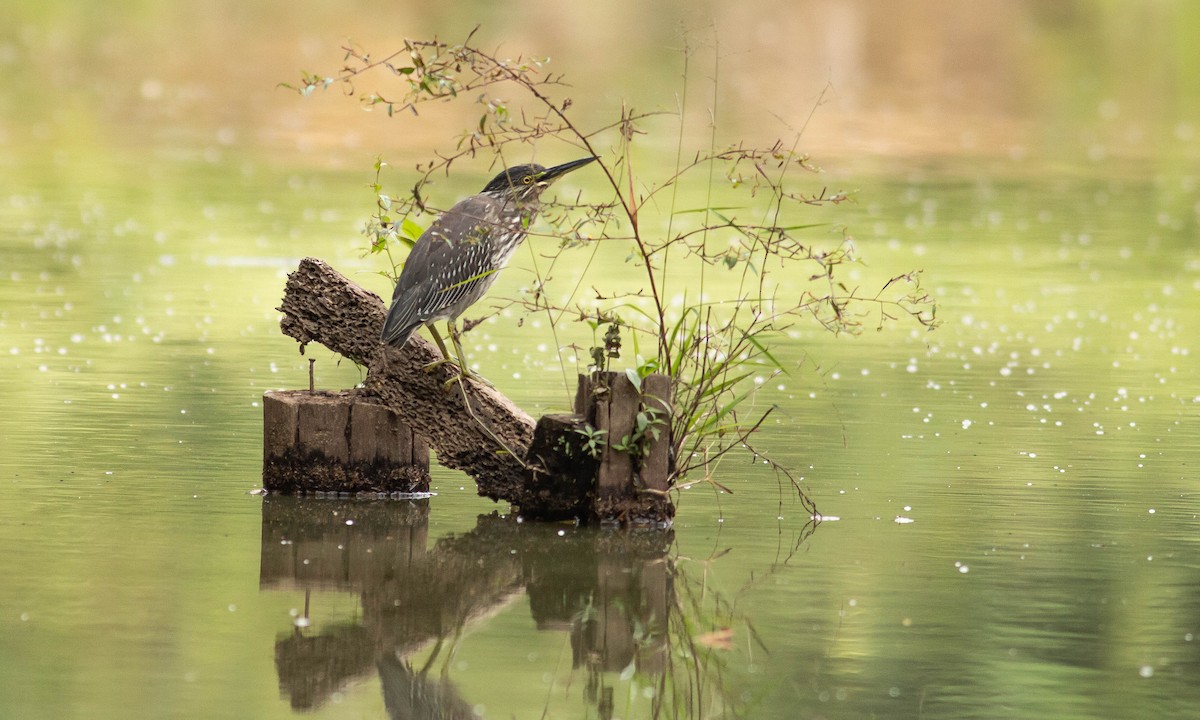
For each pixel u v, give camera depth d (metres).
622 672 8.12
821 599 9.20
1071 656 8.31
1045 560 9.98
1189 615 8.92
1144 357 17.55
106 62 46.00
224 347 16.75
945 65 49.97
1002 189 31.36
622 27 53.44
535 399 14.29
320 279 11.35
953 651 8.36
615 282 21.47
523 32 51.62
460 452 11.13
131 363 15.77
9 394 14.23
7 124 36.09
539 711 7.59
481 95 10.76
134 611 8.69
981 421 14.18
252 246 23.41
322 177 30.56
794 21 56.31
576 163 11.53
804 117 39.81
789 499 11.52
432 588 9.31
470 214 11.14
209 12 54.81
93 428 13.09
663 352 13.51
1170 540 10.44
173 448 12.52
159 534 10.20
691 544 10.31
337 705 7.56
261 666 8.00
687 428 11.13
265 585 9.24
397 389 11.28
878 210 28.62
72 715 7.29
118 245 23.23
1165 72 49.88
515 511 11.05
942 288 21.89
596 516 10.73
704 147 34.50
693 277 22.09
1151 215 28.77
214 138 35.53
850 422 14.06
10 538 9.98
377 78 44.38
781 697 7.80
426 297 10.86
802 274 22.73
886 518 10.99
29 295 19.41
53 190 28.22
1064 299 21.23
